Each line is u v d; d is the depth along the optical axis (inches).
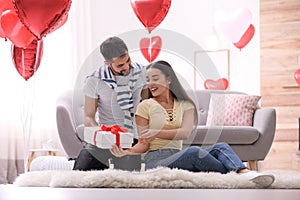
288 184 90.9
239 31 221.5
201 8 266.1
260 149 197.3
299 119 226.7
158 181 76.9
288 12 247.4
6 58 235.5
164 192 34.6
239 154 195.6
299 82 227.1
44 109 249.4
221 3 262.8
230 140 193.2
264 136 197.2
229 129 193.0
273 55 248.7
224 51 260.5
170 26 269.7
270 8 249.3
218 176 86.8
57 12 127.6
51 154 212.7
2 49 234.8
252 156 196.9
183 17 268.4
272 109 200.2
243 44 227.6
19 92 237.8
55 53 255.1
